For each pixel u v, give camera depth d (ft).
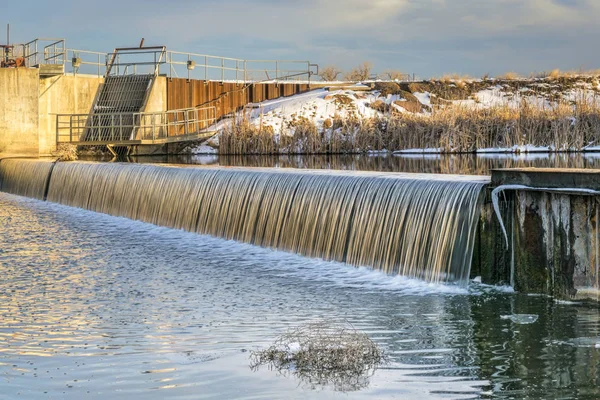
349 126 160.86
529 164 106.93
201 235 78.89
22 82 149.28
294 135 158.20
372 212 59.36
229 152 158.40
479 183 52.80
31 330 44.09
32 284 56.44
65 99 157.58
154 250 70.44
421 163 114.01
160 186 88.22
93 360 38.55
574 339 40.40
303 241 65.77
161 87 165.27
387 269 57.16
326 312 47.19
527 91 205.36
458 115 153.38
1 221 90.02
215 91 182.60
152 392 34.27
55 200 111.14
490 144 147.43
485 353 38.52
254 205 72.59
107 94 163.02
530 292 50.19
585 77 214.07
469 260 51.88
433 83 206.18
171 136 151.23
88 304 50.34
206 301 50.85
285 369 36.70
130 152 156.25
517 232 50.39
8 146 149.18
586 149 142.72
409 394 33.58
